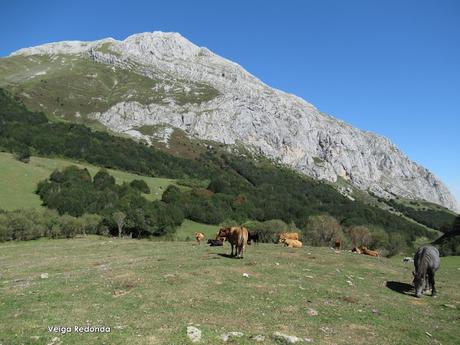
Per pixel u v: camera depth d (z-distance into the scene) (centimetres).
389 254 8469
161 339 1195
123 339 1191
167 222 9075
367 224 13412
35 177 11381
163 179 16088
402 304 1891
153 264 2556
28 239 6775
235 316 1488
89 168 14438
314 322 1487
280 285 2022
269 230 7731
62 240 6681
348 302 1828
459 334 1500
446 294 2191
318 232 7750
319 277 2330
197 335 1220
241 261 2653
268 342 1223
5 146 14112
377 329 1468
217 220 10844
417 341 1381
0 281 2288
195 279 2017
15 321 1350
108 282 1962
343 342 1299
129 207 9050
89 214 8719
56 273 2497
